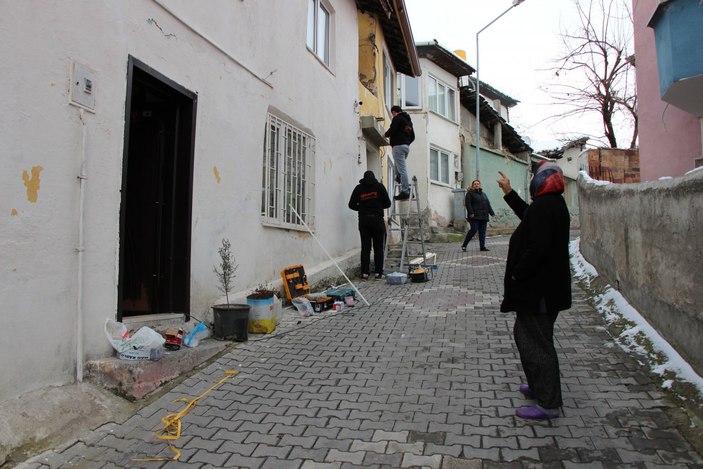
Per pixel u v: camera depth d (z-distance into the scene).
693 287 3.78
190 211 5.08
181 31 4.96
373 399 3.94
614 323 5.34
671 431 3.22
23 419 3.10
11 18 3.21
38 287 3.40
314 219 8.41
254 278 6.37
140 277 5.14
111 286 4.07
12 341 3.21
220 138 5.63
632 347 4.62
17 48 3.25
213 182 5.49
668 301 4.29
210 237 5.44
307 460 3.08
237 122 5.99
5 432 2.96
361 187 9.57
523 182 26.12
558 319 5.79
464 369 4.51
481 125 24.59
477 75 20.00
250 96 6.30
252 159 6.33
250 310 5.71
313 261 8.34
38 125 3.40
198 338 4.91
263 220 6.66
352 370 4.57
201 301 5.29
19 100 3.27
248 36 6.28
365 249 9.56
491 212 13.27
